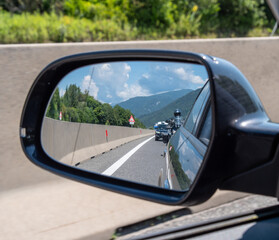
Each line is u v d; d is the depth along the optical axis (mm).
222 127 923
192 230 2520
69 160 1619
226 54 6438
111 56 1587
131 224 2711
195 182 955
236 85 1010
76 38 7223
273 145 890
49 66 1784
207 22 10703
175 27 9664
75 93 1747
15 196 3281
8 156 3604
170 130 1511
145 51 1411
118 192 1342
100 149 1485
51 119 1777
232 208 3031
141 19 9500
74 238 2469
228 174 938
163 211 2889
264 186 902
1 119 3703
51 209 2924
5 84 3836
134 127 1380
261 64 6746
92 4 9148
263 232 2383
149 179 1315
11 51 3941
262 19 11805
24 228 2600
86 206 2980
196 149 1496
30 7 8328
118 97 1508
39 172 3625
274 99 6914
